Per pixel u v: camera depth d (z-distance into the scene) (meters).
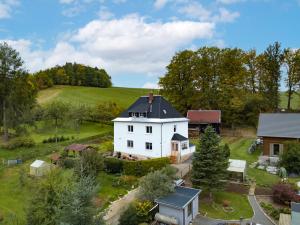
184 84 70.62
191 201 26.62
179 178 33.72
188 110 68.69
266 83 70.06
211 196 30.66
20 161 46.78
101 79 143.50
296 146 37.34
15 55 60.31
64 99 105.00
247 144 55.00
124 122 46.59
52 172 23.45
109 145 51.66
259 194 31.52
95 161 35.28
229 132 66.81
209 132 30.97
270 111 68.44
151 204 27.06
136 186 34.72
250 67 72.62
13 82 59.62
